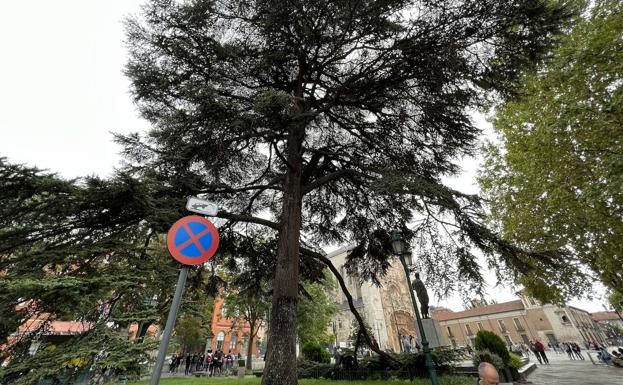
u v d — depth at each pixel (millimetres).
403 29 6523
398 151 8906
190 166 7293
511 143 13430
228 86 8344
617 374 11898
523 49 6508
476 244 7559
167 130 6473
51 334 4582
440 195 5941
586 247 13062
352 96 8320
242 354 43781
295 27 6879
